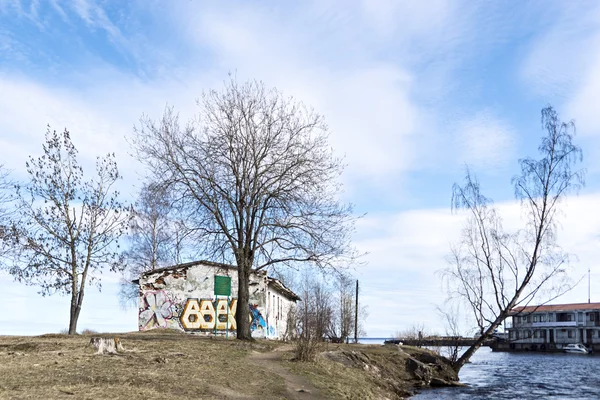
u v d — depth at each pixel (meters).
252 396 15.89
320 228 29.80
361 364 29.09
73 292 35.62
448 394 29.41
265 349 27.66
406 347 41.81
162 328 42.44
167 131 29.86
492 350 118.62
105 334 34.84
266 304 44.19
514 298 35.28
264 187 29.83
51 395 12.19
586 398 28.45
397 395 26.80
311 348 24.58
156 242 49.75
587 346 107.12
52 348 21.20
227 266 33.53
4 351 20.19
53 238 35.56
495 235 35.81
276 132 30.09
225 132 29.91
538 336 115.31
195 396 14.42
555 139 35.06
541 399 27.83
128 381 14.84
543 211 35.00
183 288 43.41
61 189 36.00
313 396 17.72
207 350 24.12
